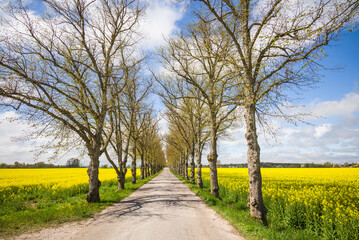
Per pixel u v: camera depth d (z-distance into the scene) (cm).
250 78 749
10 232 599
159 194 1445
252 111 746
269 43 678
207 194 1301
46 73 932
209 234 580
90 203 1039
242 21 779
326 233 609
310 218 704
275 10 658
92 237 555
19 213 892
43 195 1455
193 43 1174
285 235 566
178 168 5619
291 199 850
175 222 708
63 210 854
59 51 998
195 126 1883
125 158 1789
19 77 873
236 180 2192
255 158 724
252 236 553
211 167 1299
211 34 979
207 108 1359
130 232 595
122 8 1201
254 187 714
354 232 570
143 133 3052
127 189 1694
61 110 934
